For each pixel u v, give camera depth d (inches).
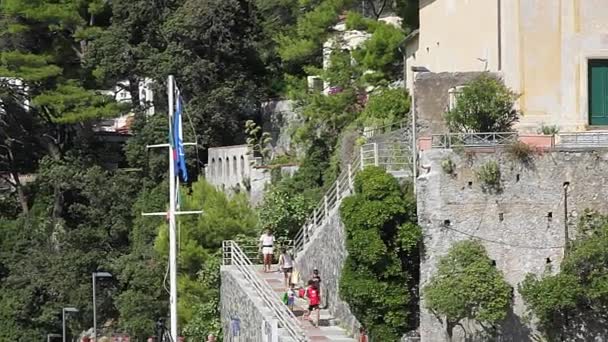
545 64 3058.6
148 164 5349.4
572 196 2787.9
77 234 5039.4
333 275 3166.8
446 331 2765.7
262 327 2938.0
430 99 3105.3
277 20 5590.6
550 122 3053.6
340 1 4972.9
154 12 5561.0
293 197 4062.5
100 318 4862.2
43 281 4958.2
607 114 3068.4
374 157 3065.9
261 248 3865.7
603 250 2679.6
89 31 5615.2
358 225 2805.1
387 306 2802.7
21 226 5319.9
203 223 4195.4
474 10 3289.9
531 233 2780.5
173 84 2883.9
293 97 4943.4
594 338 2746.1
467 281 2714.1
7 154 5787.4
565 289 2694.4
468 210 2780.5
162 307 4362.7
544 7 3061.0
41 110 5743.1
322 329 3029.0
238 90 5418.3
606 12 3065.9
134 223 5054.1
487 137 2866.6
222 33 5408.5
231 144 5398.6
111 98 5654.5
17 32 5664.4
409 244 2785.4
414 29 4591.5
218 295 3944.4
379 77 4515.3
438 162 2785.4
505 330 2763.3
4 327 4950.8
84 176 5344.5
